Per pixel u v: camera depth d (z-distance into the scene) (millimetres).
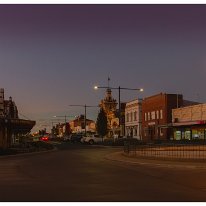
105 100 111188
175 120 71375
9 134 53844
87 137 75562
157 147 34125
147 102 82375
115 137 75188
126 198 13133
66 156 37625
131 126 91750
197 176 19984
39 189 15352
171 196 13508
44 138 110562
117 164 27984
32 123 52625
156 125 77000
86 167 25562
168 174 21062
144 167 25516
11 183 17266
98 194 14039
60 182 17594
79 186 16203
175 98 74750
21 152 43688
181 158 28812
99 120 96312
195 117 66000
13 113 76500
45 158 35094
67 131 157875
